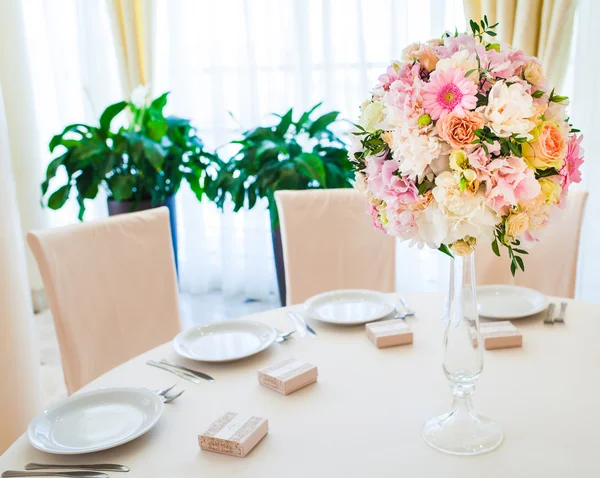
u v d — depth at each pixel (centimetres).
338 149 325
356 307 166
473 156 88
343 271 221
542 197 93
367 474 93
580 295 326
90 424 110
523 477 91
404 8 333
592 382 119
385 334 140
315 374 123
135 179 337
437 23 327
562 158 91
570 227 205
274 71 366
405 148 91
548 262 208
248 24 356
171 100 384
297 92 362
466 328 101
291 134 336
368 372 127
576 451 97
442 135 88
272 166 314
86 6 377
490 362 129
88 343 172
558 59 298
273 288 405
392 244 217
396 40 338
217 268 423
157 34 381
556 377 121
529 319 152
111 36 382
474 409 110
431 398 115
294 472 95
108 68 392
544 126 91
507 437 102
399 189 94
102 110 394
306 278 220
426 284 375
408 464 96
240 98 371
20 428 201
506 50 98
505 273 209
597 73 298
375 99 105
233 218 394
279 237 315
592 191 311
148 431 107
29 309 211
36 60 393
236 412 113
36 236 163
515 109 86
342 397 117
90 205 413
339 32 350
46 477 96
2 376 196
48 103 400
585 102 304
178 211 410
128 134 336
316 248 220
